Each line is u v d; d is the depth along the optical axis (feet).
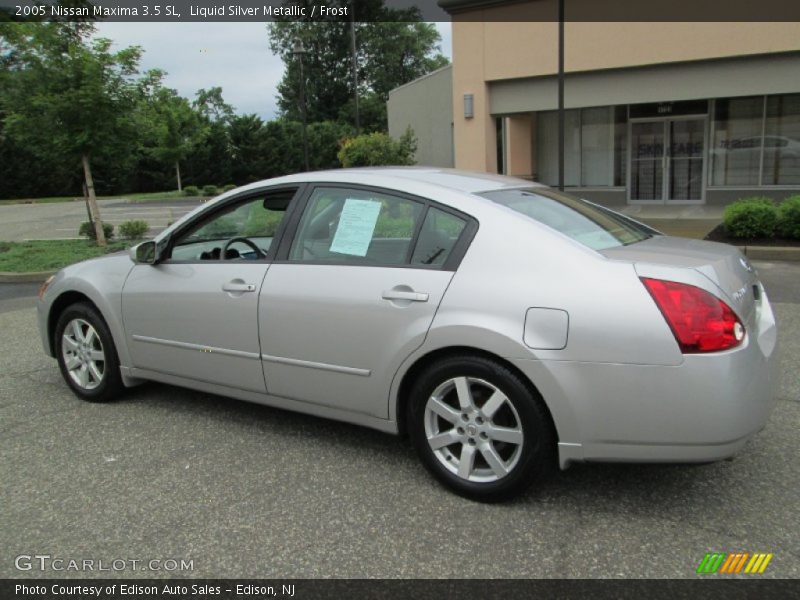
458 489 10.78
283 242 12.89
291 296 12.24
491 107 53.42
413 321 10.84
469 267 10.57
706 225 42.60
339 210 12.38
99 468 12.26
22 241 54.34
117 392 15.67
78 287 15.53
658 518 10.08
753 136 51.39
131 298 14.69
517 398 10.00
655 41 46.37
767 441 12.61
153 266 14.55
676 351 9.12
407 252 11.37
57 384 17.33
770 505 10.35
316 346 12.02
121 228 55.06
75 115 45.03
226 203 14.02
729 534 9.60
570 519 10.12
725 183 53.11
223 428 14.03
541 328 9.77
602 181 57.98
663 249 10.95
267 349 12.71
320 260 12.30
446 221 11.16
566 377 9.62
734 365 9.17
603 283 9.62
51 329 16.63
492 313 10.12
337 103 197.57
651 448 9.46
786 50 43.19
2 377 18.02
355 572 8.98
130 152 50.24
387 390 11.34
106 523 10.36
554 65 49.73
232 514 10.52
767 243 35.63
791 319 21.65
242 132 152.56
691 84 46.62
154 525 10.26
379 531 9.94
